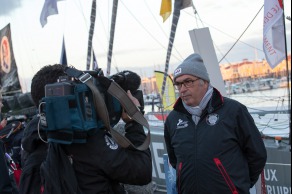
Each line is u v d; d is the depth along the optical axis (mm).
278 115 4801
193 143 2238
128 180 1512
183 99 2273
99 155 1472
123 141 1482
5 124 3805
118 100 1551
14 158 3533
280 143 3855
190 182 2230
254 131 2223
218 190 2131
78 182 1469
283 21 3381
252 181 2307
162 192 4613
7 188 1911
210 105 2225
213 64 3746
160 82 6895
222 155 2158
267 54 3477
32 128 1591
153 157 4758
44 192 1412
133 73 1807
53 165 1419
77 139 1412
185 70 2225
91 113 1444
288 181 3535
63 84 1385
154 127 5164
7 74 11570
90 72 1523
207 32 3750
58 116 1354
